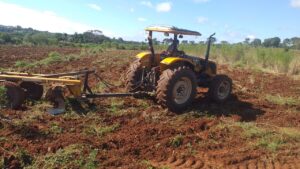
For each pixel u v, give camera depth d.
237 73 17.11
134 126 7.95
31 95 8.87
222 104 10.39
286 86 14.30
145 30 9.76
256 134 7.98
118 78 13.27
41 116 7.86
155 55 9.79
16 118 7.66
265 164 6.66
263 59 21.06
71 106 8.60
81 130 7.38
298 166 6.65
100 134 7.27
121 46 43.09
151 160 6.48
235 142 7.55
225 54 23.41
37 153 6.23
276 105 10.88
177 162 6.48
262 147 7.38
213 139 7.62
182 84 9.14
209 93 10.24
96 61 18.91
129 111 8.79
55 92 8.30
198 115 9.09
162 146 7.01
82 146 6.52
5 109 8.13
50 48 34.28
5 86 8.21
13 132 6.92
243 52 23.16
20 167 5.80
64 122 7.73
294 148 7.45
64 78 8.70
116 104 9.14
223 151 7.10
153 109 9.11
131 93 9.32
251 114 9.68
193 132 7.95
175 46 9.73
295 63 19.19
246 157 6.84
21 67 15.62
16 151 6.18
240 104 10.56
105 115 8.36
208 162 6.58
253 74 17.11
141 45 45.66
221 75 10.35
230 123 8.62
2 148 6.21
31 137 6.82
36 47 35.34
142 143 7.05
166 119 8.60
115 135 7.30
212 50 24.33
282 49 23.12
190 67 9.92
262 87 13.63
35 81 8.35
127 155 6.52
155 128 7.75
